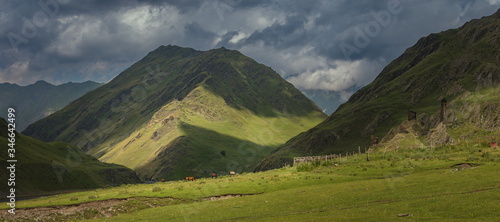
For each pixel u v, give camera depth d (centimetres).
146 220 5119
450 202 4153
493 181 5219
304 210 4816
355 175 8381
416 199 4647
